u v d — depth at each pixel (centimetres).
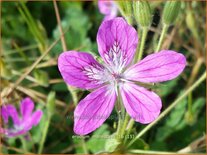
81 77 9
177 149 13
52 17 17
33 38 16
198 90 14
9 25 16
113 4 15
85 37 15
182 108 13
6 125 13
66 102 14
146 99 9
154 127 13
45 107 14
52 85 15
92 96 9
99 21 16
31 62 15
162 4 15
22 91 14
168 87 14
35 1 17
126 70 9
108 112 9
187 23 15
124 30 9
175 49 15
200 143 12
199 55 15
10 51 16
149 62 9
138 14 9
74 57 8
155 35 13
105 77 9
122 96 9
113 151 10
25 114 13
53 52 15
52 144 14
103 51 9
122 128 10
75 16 16
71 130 14
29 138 13
